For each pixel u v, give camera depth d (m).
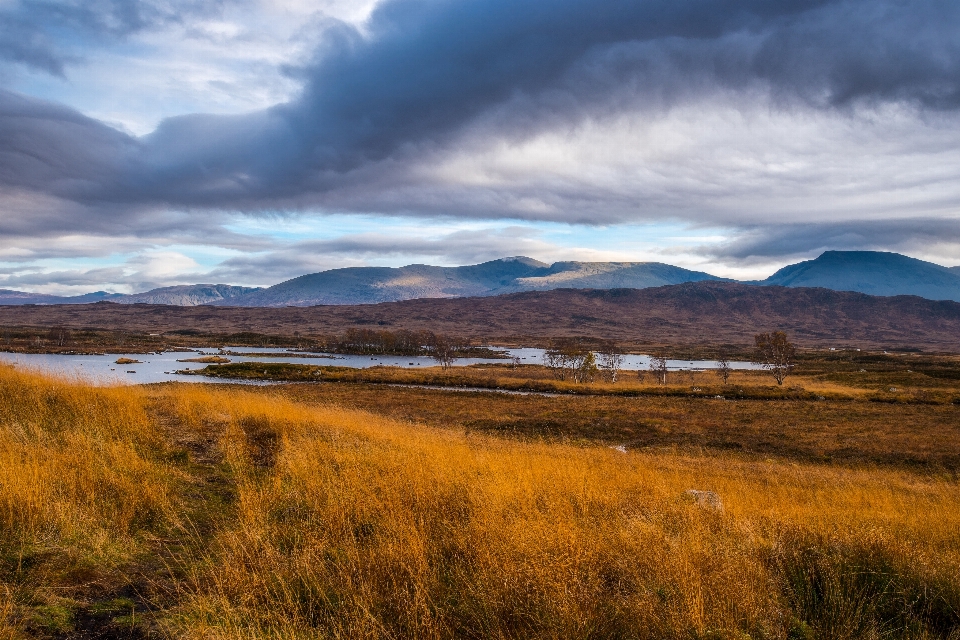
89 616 3.84
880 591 4.90
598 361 128.88
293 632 3.48
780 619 4.11
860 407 49.47
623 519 6.30
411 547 4.71
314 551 4.78
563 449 18.91
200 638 3.48
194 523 5.81
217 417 12.45
